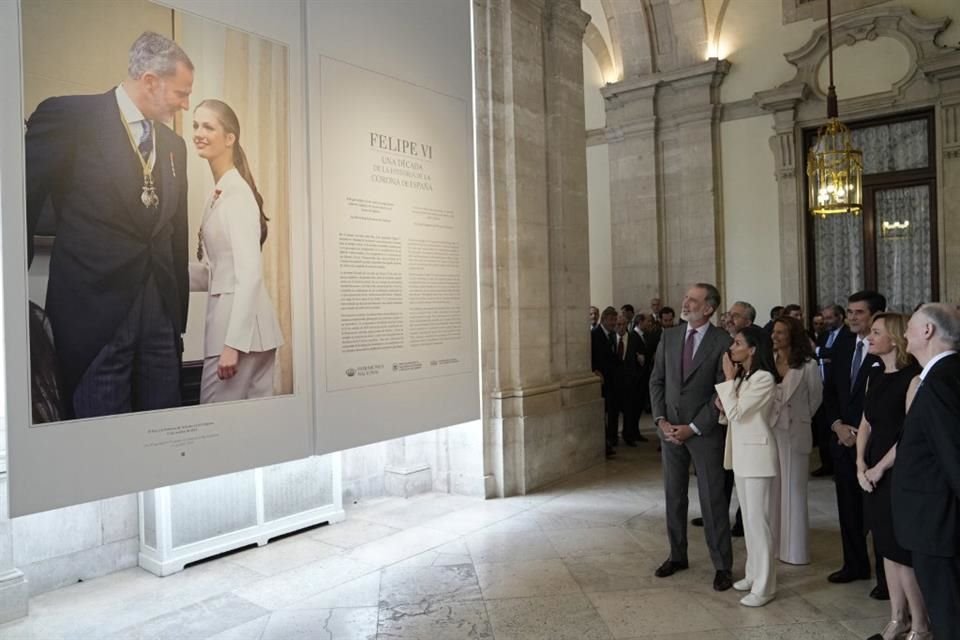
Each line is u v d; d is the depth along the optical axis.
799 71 11.27
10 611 4.15
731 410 4.17
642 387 9.49
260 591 4.57
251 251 4.32
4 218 3.22
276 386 4.45
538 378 7.22
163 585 4.71
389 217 5.30
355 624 4.04
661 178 12.58
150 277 3.81
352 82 5.02
